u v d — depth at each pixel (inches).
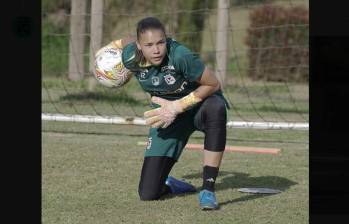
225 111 631.8
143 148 951.6
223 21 1533.0
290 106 1422.2
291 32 1856.5
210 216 597.3
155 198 657.0
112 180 746.2
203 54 2027.6
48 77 1797.5
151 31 589.9
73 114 1232.2
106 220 580.7
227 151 940.6
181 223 572.7
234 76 1873.8
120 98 1435.8
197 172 806.5
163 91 631.8
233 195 684.1
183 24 2082.9
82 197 665.0
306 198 671.1
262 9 1886.1
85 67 1716.3
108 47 678.5
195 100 613.3
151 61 598.5
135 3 2081.7
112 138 1039.0
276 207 633.0
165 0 2098.9
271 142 1032.2
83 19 1588.3
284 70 1830.7
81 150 925.8
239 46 2025.1
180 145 664.4
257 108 1387.8
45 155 884.0
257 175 791.1
